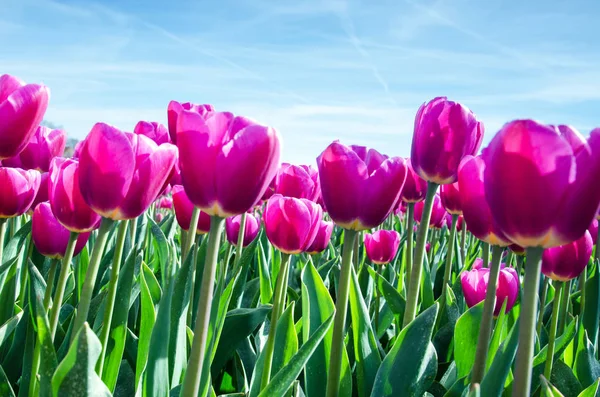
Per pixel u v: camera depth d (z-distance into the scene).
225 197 0.47
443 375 0.80
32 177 0.71
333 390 0.59
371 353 0.70
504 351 0.60
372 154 0.66
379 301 1.04
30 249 0.75
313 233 0.70
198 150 0.46
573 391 0.73
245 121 0.48
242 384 0.79
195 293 0.86
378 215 0.57
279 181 0.85
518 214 0.43
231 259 1.47
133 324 0.87
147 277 0.79
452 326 0.91
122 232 0.55
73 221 0.54
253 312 0.79
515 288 0.83
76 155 0.87
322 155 0.57
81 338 0.43
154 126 0.98
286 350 0.70
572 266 0.72
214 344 0.65
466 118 0.62
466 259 1.55
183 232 1.00
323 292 0.72
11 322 0.69
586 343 0.78
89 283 0.51
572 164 0.41
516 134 0.42
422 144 0.63
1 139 0.58
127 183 0.50
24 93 0.58
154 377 0.59
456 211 0.86
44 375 0.46
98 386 0.45
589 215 0.43
